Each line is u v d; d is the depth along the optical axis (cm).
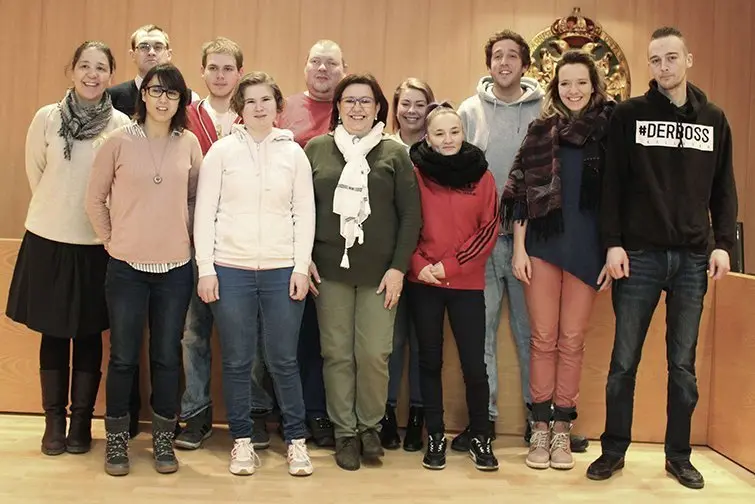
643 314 265
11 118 487
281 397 267
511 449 299
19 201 489
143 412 317
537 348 284
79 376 277
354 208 263
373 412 275
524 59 309
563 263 275
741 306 289
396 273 265
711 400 309
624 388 270
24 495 235
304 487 251
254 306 261
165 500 235
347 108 271
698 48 492
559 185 274
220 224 260
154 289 257
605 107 277
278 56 487
